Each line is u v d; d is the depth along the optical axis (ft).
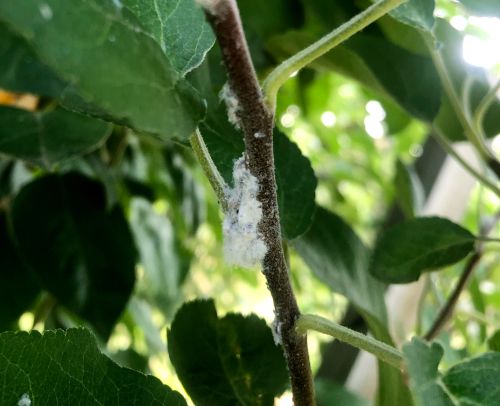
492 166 0.84
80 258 0.98
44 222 0.98
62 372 0.52
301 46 1.00
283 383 0.70
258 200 0.46
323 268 0.79
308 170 0.69
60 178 1.01
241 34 0.39
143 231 1.32
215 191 0.49
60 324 1.18
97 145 0.88
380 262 0.79
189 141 0.49
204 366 0.70
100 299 0.98
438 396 0.46
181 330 0.70
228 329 0.71
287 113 1.71
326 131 1.88
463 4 0.62
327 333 0.52
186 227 1.48
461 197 1.21
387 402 0.73
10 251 1.04
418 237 0.79
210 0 0.38
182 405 0.58
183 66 0.48
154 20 0.48
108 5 0.35
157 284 1.34
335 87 1.74
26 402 0.50
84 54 0.33
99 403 0.54
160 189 1.48
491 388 0.47
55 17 0.32
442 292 1.26
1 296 1.02
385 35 0.95
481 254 0.89
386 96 0.97
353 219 2.07
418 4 0.69
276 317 0.53
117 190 1.26
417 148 1.82
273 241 0.48
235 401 0.70
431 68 0.90
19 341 0.50
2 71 0.80
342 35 0.45
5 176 1.13
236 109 0.42
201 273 2.06
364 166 1.94
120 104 0.35
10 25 0.31
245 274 1.91
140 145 1.39
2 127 0.85
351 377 1.11
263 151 0.44
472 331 1.17
